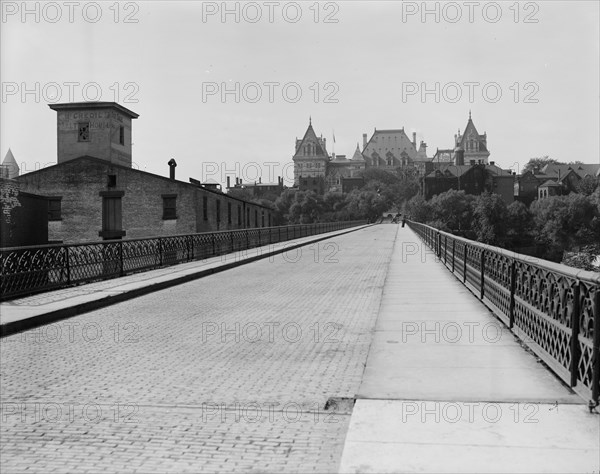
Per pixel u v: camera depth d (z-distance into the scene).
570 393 5.77
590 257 66.00
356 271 19.95
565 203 74.75
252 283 17.02
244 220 55.84
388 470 4.18
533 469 4.15
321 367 7.36
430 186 155.88
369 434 4.86
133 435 5.07
